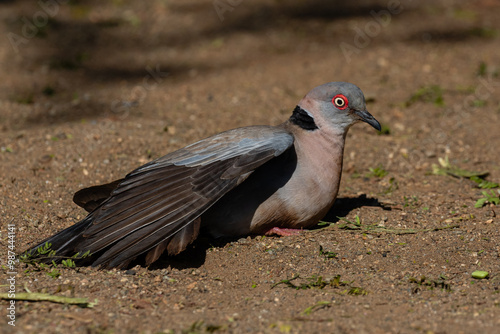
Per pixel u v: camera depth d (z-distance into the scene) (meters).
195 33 21.42
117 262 8.03
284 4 23.78
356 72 17.77
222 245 9.02
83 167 11.57
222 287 8.02
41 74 17.78
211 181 8.27
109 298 7.52
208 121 14.38
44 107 15.33
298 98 15.95
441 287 7.89
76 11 22.91
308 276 8.26
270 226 9.10
